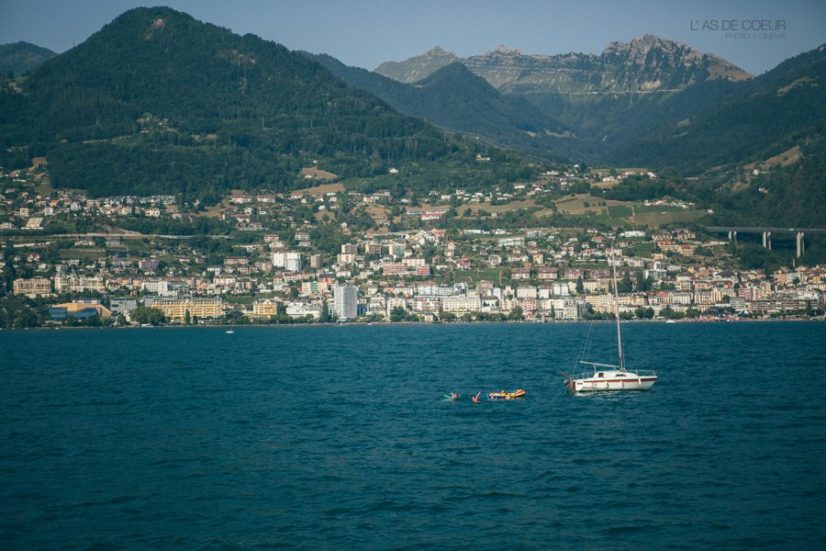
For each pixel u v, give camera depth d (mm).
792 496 125812
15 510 122375
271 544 109562
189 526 115812
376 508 122375
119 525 116375
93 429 180250
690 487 130750
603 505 123000
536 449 156125
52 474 141125
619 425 177750
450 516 119000
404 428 177875
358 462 147625
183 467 145250
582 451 154125
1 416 198250
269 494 129375
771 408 196375
